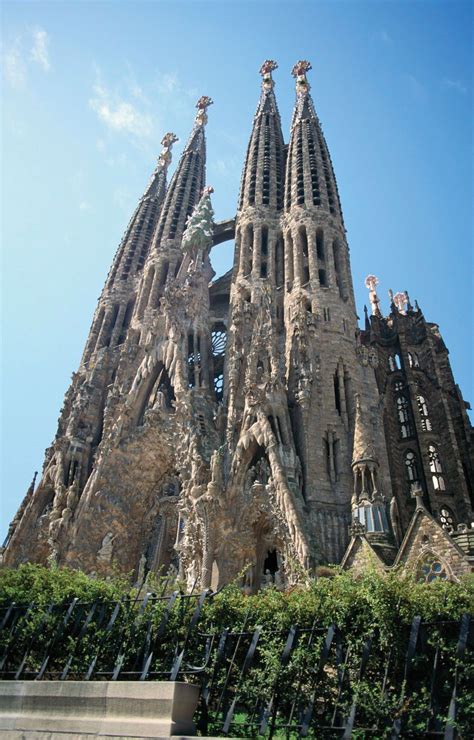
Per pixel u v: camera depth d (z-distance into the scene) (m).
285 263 67.69
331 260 65.00
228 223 86.44
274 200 77.25
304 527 42.00
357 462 46.00
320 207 70.38
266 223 74.12
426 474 62.28
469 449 66.31
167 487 56.59
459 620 17.64
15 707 17.94
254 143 88.50
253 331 58.44
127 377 64.44
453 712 14.45
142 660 21.02
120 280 84.06
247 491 46.62
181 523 51.97
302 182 75.00
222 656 18.73
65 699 17.33
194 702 16.27
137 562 53.91
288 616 21.55
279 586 41.78
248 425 49.97
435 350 74.94
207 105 115.31
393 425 67.25
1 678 22.12
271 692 17.95
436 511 59.41
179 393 55.59
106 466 55.03
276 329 62.16
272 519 43.62
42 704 17.59
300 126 84.00
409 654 16.14
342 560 40.50
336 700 17.23
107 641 21.52
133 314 77.19
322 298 60.62
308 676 18.77
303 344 55.66
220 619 22.67
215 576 43.16
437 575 34.44
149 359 61.81
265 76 105.19
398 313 78.38
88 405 65.81
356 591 21.48
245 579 43.72
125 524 54.41
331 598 21.84
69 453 60.47
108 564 51.44
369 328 77.81
